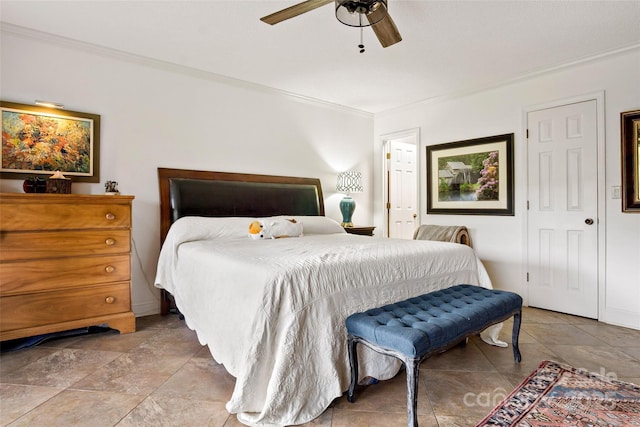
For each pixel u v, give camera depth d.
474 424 1.58
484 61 3.19
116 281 2.67
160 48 2.96
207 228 2.96
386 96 4.24
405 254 2.21
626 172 2.92
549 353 2.37
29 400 1.75
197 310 2.29
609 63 3.00
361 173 4.98
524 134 3.54
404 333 1.51
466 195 4.03
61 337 2.59
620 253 2.96
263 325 1.58
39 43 2.71
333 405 1.73
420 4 2.27
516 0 2.23
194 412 1.66
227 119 3.70
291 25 2.56
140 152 3.17
